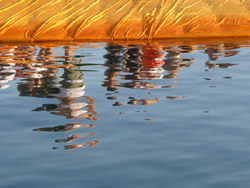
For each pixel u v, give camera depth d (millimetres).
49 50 10250
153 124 6098
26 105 6863
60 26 11555
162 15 11875
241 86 7648
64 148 5398
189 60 9234
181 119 6273
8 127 6062
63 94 7324
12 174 4793
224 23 11648
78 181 4625
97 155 5207
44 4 12352
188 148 5367
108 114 6465
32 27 11492
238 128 5945
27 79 8070
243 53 9750
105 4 12359
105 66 8852
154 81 7938
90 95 7262
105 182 4602
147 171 4816
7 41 11203
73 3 12398
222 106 6762
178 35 11383
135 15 11898
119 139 5641
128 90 7477
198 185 4520
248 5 12312
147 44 10711
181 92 7383
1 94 7352
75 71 8516
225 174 4730
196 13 11969
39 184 4578
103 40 11281
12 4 12320
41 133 5844
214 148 5355
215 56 9531
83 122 6191
